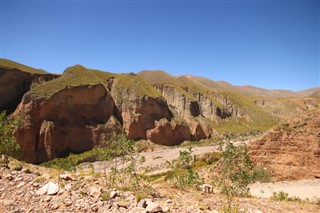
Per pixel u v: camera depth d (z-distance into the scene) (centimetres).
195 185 2169
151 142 10481
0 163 1341
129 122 10512
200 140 12125
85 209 977
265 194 2794
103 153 1628
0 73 8675
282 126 4100
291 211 1520
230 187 1443
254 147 4016
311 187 3048
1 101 8538
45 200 1024
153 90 12394
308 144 3712
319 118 3938
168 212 1019
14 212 944
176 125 11431
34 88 8400
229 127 14438
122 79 12181
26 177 1210
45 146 7744
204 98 16138
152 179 3862
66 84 9062
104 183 1320
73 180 1216
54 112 8375
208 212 1135
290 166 3666
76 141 8625
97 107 9738
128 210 979
